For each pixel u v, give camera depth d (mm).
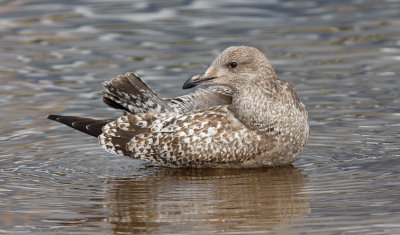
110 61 19047
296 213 10234
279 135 12250
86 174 12391
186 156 12430
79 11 23250
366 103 15875
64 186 11695
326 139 13945
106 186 11703
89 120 13141
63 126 14914
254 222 9953
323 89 16844
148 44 20375
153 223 10016
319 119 15039
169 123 12484
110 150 12883
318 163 12688
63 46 20266
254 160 12461
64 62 19031
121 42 20562
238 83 12391
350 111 15438
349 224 9742
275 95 12211
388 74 17719
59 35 21203
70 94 16734
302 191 11180
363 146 13469
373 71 17984
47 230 9852
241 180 11945
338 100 16109
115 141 12836
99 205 10773
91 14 22984
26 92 16875
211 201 10844
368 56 19062
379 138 13852
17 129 14625
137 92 12547
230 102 13023
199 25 21906
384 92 16516
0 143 13852
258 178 12023
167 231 9727
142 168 12797
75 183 11875
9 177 12133
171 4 23891
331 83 17219
